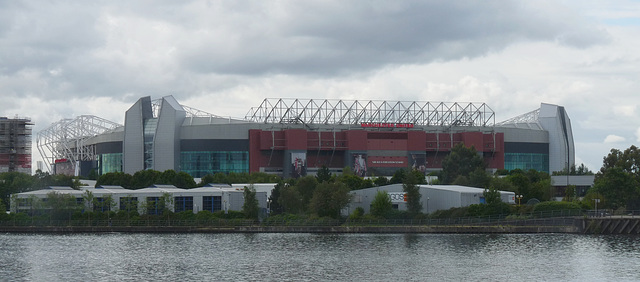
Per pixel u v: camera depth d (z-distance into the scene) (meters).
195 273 196.50
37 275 194.75
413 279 187.62
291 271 198.12
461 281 185.38
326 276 191.75
